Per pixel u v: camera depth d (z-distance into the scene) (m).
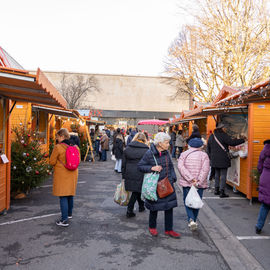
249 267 3.40
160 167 4.13
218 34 16.88
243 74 15.92
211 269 3.37
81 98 35.62
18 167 6.74
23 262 3.46
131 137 13.48
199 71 21.69
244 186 6.91
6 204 5.71
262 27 15.23
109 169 12.48
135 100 44.84
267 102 6.49
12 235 4.37
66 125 17.47
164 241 4.24
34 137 8.02
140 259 3.61
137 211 5.89
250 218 5.39
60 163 4.73
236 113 7.83
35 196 7.14
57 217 5.34
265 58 15.50
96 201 6.70
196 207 4.40
